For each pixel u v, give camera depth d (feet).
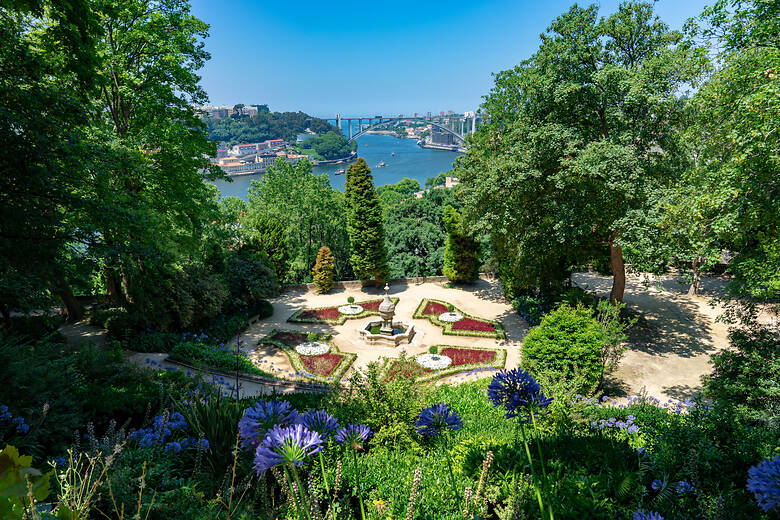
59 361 29.76
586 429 23.79
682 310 80.64
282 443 8.09
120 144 53.83
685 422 24.03
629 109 61.57
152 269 60.75
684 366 60.23
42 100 35.04
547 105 64.13
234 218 82.33
